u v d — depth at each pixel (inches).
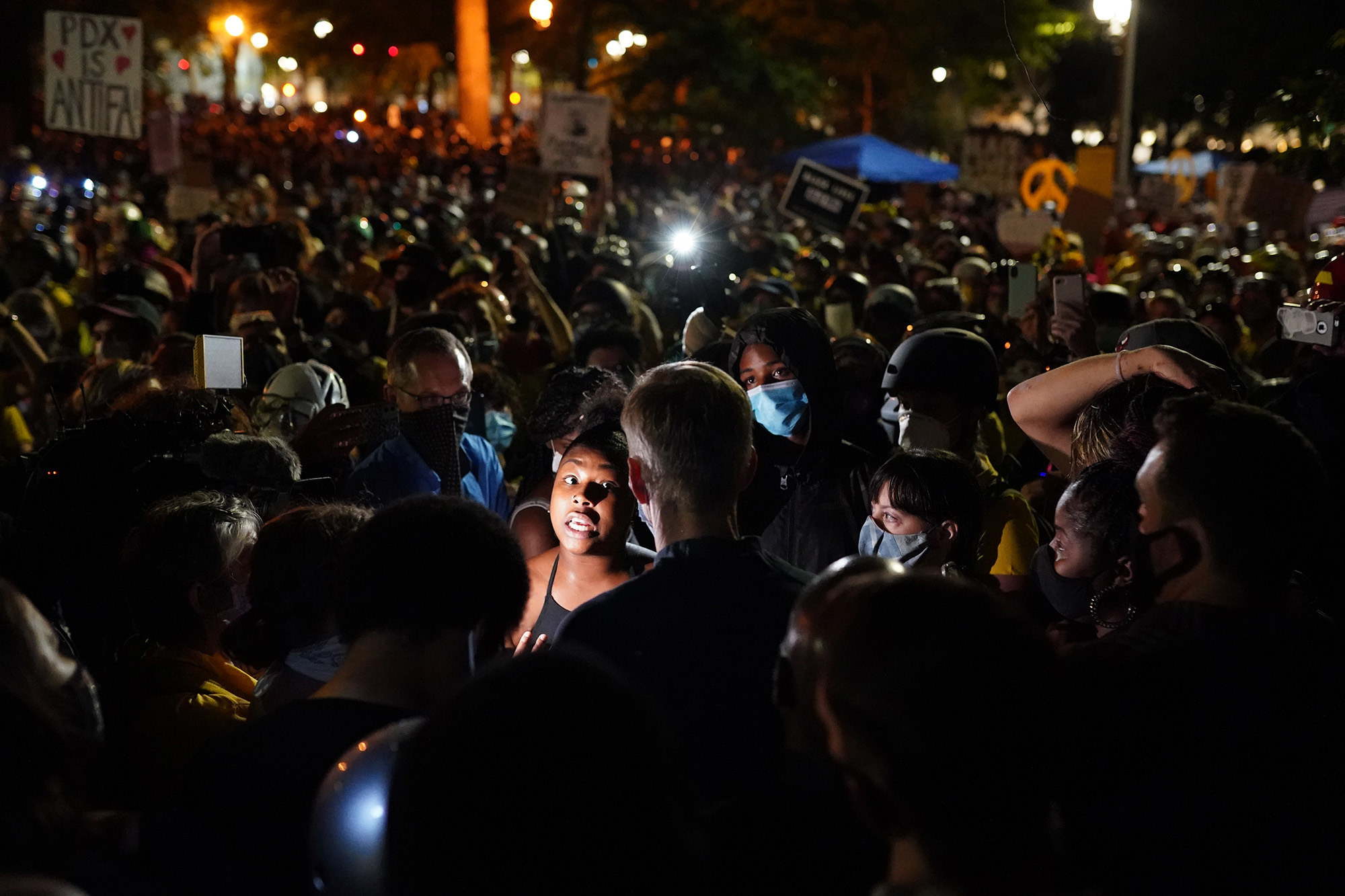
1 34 1310.3
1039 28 1578.5
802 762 72.3
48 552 135.6
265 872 76.5
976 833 54.8
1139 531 84.0
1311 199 502.9
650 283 367.9
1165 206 717.9
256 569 105.6
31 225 551.2
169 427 143.9
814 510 140.0
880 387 177.8
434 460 152.3
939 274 402.0
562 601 123.0
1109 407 111.0
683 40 1583.4
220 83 3002.0
